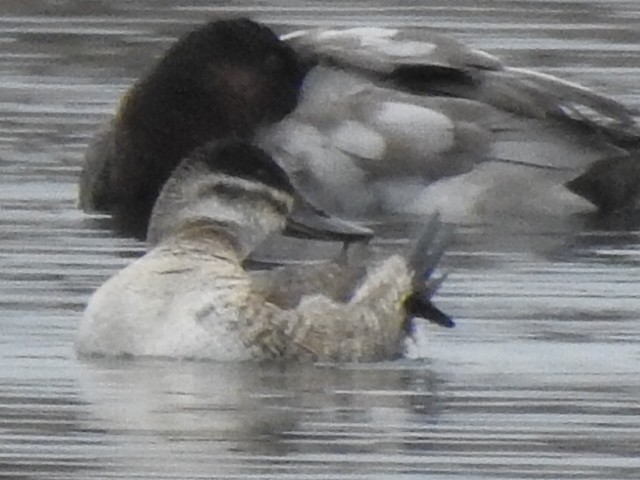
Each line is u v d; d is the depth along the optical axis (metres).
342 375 13.09
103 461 11.62
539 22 22.59
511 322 14.18
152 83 18.08
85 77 20.92
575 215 17.70
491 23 22.53
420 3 23.28
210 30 18.20
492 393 12.75
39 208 17.42
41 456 11.70
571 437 12.03
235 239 13.81
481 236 16.92
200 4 23.11
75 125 19.45
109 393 12.66
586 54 21.56
